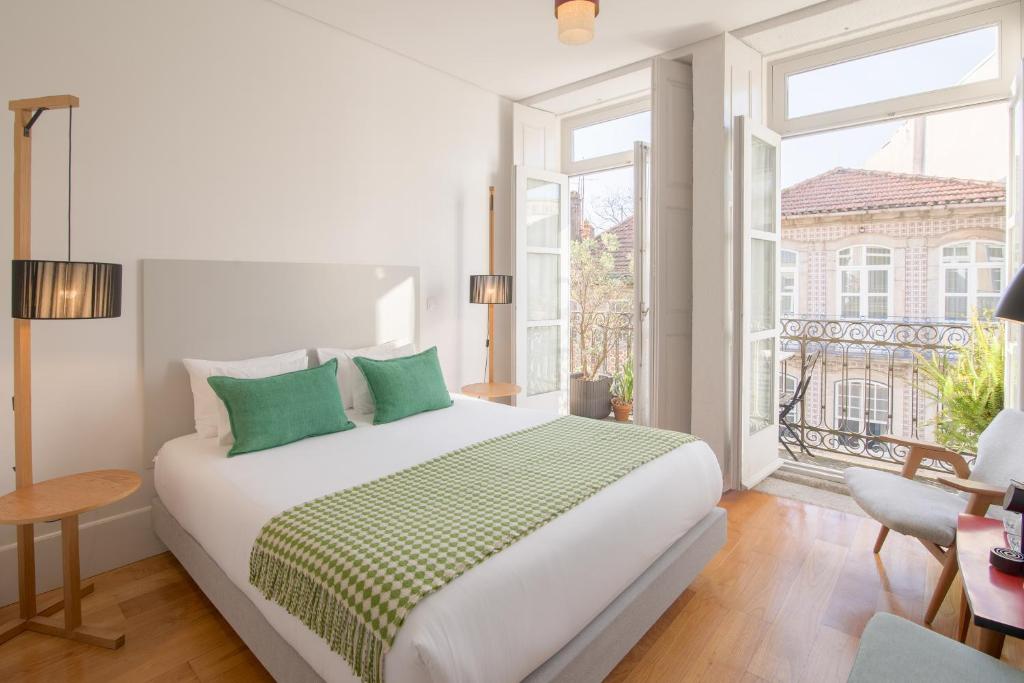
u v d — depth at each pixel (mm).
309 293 3320
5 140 2285
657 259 3674
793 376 5543
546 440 2582
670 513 2158
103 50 2533
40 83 2367
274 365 2959
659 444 2504
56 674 1900
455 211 4242
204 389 2709
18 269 1905
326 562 1502
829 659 1979
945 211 5648
